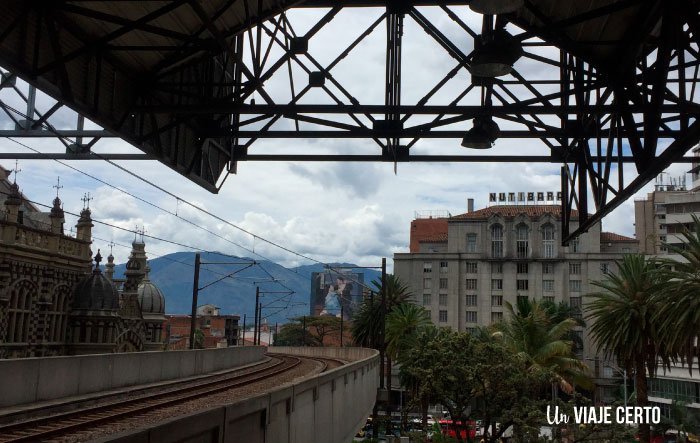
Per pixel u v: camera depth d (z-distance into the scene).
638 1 12.62
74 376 18.03
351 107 15.34
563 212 19.97
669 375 83.81
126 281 57.50
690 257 38.12
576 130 17.02
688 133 10.86
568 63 17.69
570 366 59.59
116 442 5.52
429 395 37.06
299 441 12.42
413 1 15.74
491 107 15.27
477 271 112.25
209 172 18.67
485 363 35.31
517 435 34.94
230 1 14.57
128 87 15.42
